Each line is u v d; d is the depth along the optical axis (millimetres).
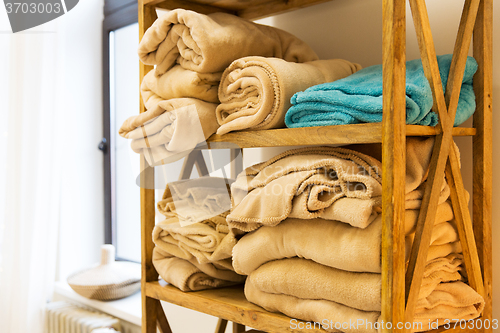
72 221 1989
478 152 811
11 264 1745
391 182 626
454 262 789
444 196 741
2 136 1840
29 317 1717
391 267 630
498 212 859
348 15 1074
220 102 923
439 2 926
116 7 1974
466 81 808
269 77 787
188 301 966
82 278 1718
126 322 1671
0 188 1834
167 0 1053
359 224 659
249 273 842
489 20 804
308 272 744
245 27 910
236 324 1220
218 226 946
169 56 917
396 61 621
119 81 2051
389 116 625
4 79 1839
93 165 2059
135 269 1819
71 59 1961
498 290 858
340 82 760
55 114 1746
